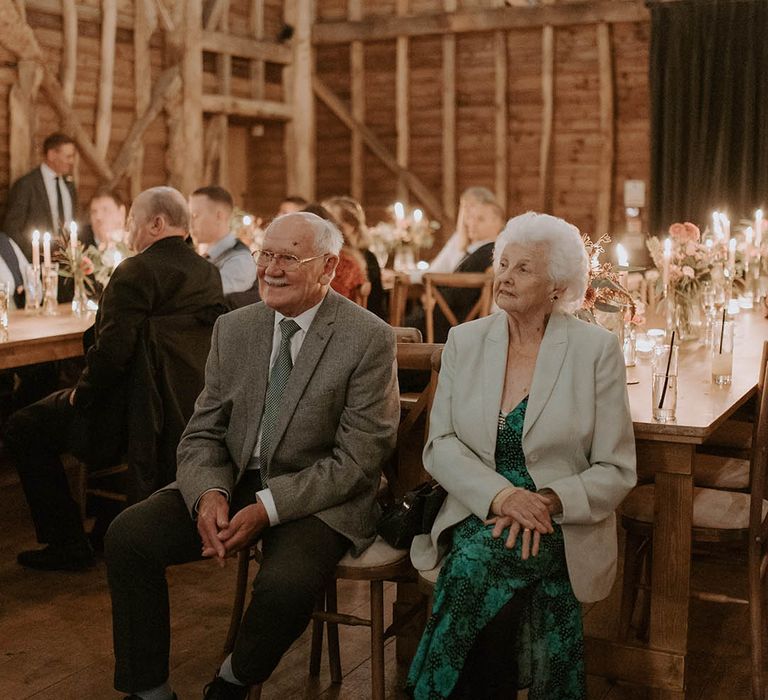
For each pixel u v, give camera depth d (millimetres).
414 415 2873
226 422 2783
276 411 2674
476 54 8781
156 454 3471
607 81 8328
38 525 3812
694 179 7965
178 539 2613
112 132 7602
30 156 6848
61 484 3789
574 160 8562
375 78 9148
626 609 2893
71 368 5543
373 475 2660
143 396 3447
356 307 2727
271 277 2633
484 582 2385
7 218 6508
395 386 2723
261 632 2428
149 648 2568
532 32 8562
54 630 3311
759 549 2797
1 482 4953
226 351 2750
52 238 6191
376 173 9266
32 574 3795
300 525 2574
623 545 4039
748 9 7637
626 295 3461
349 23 9102
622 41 8273
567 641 2447
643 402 2920
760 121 7715
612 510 2451
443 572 2436
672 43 7922
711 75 7824
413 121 9078
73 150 6594
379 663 2604
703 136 7895
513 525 2379
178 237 3596
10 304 5188
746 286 5379
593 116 8445
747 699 2900
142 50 7758
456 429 2559
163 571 2594
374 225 9328
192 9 7992
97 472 3961
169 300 3500
